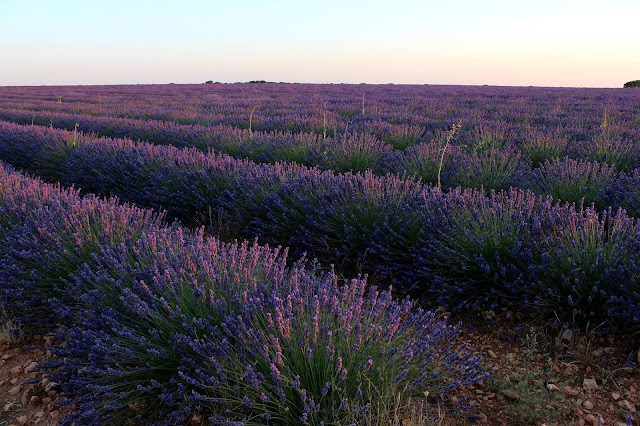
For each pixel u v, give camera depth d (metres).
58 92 33.84
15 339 3.17
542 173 5.67
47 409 2.51
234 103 20.42
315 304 2.39
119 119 13.23
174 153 7.36
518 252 3.40
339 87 36.75
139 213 4.30
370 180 4.77
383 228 4.14
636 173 5.09
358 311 2.41
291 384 2.11
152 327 2.64
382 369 2.21
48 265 3.37
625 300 2.91
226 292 2.73
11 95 30.34
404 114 13.83
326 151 7.21
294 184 4.97
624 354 2.77
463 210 4.00
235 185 5.66
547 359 2.82
